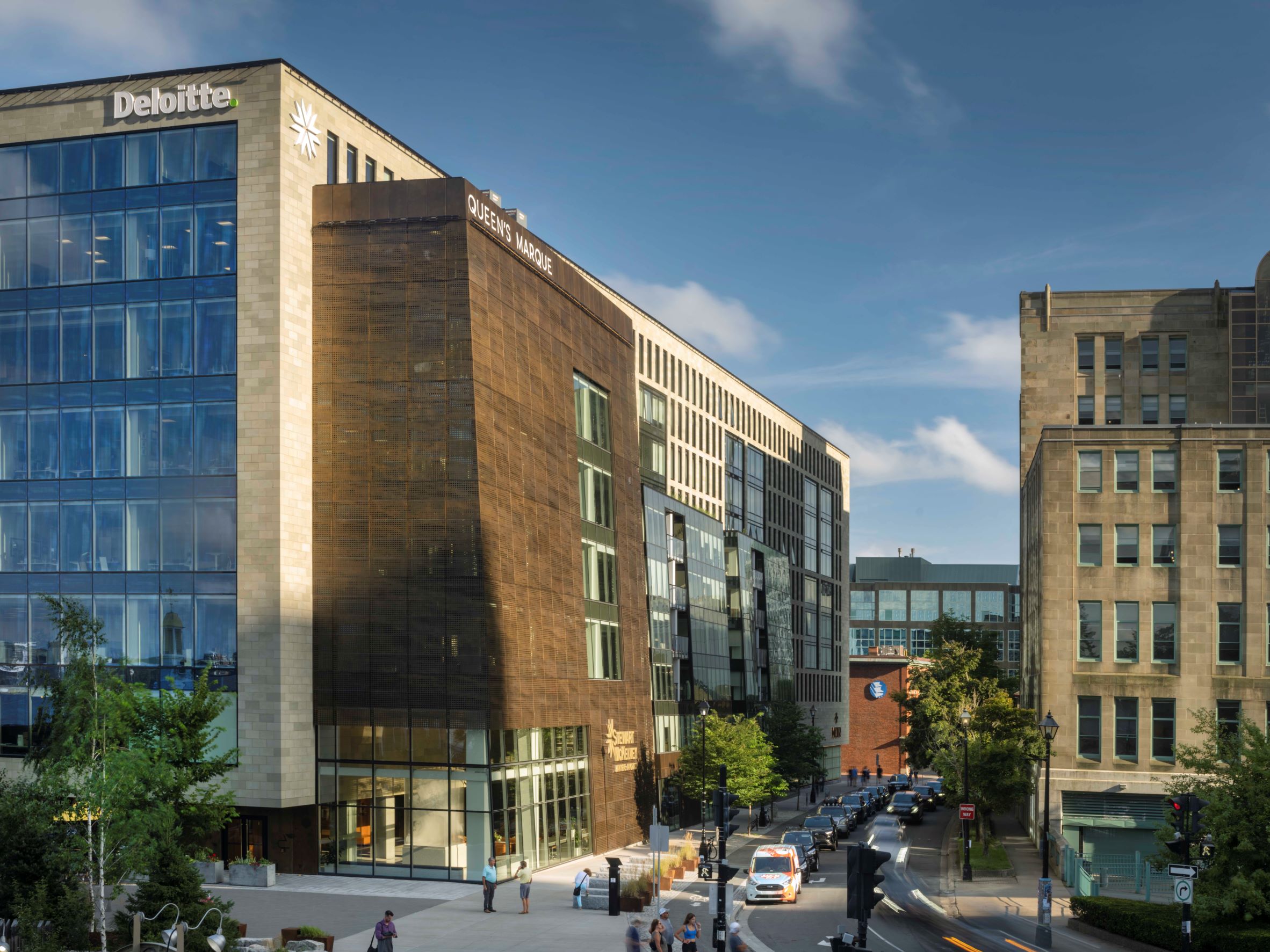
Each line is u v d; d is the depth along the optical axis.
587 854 63.22
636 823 70.69
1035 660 74.44
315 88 56.56
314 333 55.56
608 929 40.84
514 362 58.97
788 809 97.94
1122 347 83.69
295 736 52.94
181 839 48.19
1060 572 63.62
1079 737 62.78
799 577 139.00
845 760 160.25
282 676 52.44
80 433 56.09
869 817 90.69
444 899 47.72
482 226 56.41
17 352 57.16
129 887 45.06
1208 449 62.72
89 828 32.69
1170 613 62.66
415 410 54.56
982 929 44.12
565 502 64.44
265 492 53.31
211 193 55.09
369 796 53.59
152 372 55.34
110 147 56.69
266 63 54.69
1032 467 79.31
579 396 68.06
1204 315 82.75
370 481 54.62
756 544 110.69
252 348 53.94
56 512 56.06
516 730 55.97
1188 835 34.09
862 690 161.12
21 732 55.78
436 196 55.12
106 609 55.00
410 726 53.38
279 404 53.44
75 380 56.34
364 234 55.47
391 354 54.94
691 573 88.12
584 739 64.38
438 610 53.69
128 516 55.12
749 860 63.94
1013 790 64.81
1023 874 60.50
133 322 55.78
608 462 72.00
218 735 48.38
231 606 53.38
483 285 56.12
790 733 95.44
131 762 33.44
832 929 42.88
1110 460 63.81
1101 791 62.06
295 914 43.12
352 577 54.38
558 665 61.28
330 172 57.62
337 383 55.22
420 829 52.97
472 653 53.25
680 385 102.69
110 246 56.38
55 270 57.00
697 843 70.19
